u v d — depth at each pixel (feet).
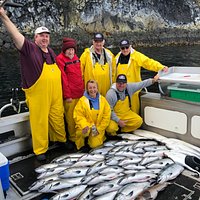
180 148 10.83
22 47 9.46
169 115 11.82
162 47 104.78
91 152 11.00
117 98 12.61
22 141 11.77
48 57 10.41
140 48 101.40
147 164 9.91
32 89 10.15
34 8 83.92
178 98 11.29
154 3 106.22
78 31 94.58
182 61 67.00
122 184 8.64
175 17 111.45
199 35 116.26
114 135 13.05
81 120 11.51
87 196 8.11
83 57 13.03
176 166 9.65
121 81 12.09
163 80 11.49
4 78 48.44
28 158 11.31
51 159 11.26
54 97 10.81
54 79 10.49
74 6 90.94
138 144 11.55
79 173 9.46
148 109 12.80
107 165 9.96
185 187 8.74
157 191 8.45
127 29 104.06
